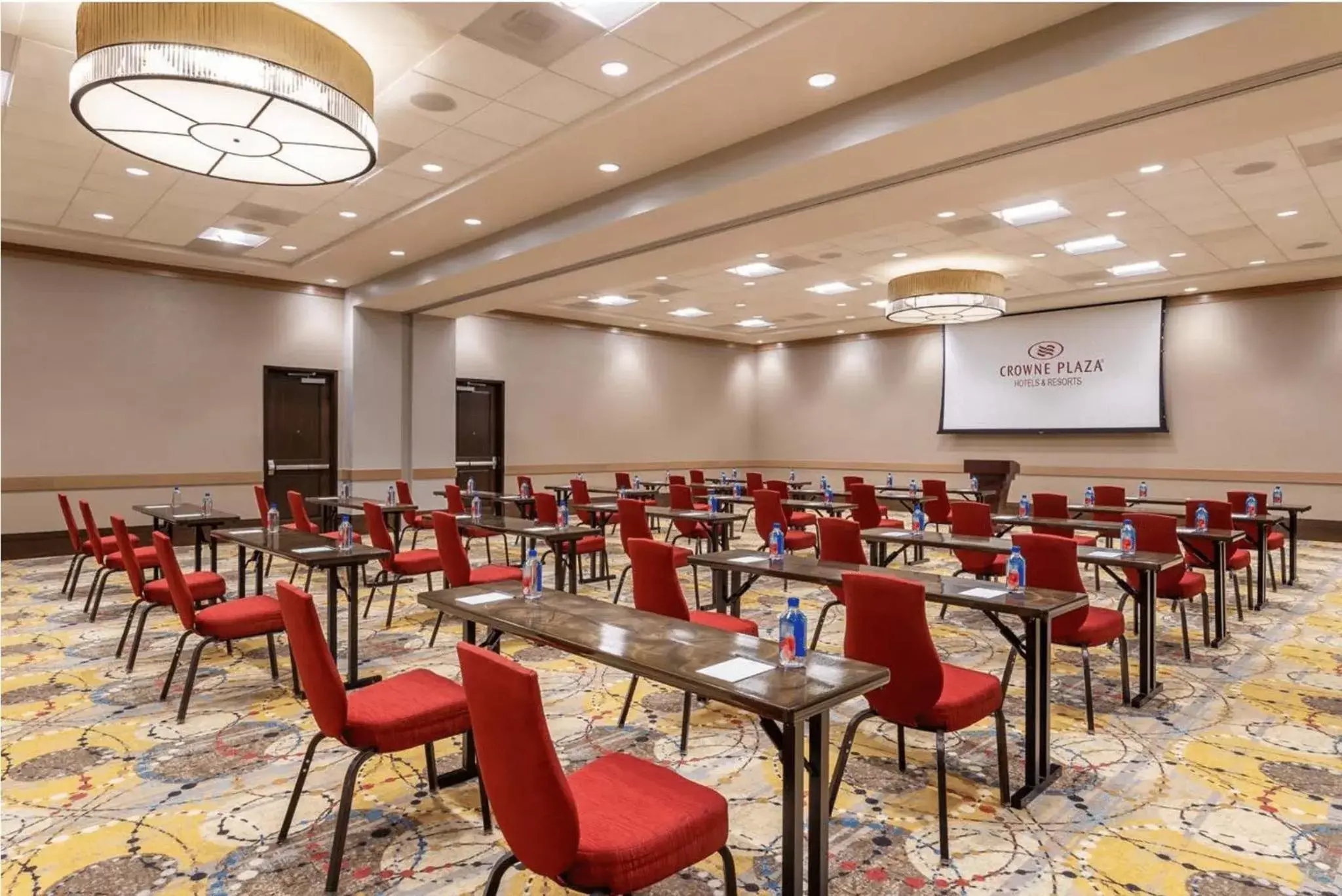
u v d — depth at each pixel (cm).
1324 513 1078
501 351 1375
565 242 777
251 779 326
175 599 405
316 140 453
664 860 183
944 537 517
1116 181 685
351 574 432
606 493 1276
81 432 939
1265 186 697
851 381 1622
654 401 1617
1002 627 319
